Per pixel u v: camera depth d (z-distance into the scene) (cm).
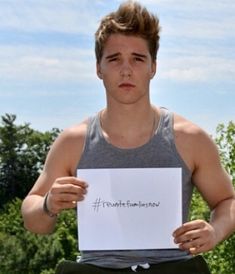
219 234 341
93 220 345
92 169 345
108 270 342
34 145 9044
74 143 360
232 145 1480
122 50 345
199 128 361
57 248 4369
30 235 4684
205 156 358
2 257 4709
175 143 355
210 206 367
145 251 345
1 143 8994
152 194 345
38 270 4594
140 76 346
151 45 351
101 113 364
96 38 355
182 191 353
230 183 365
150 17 350
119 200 345
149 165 352
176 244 343
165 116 360
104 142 355
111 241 344
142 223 345
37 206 347
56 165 361
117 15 349
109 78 347
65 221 4069
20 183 8938
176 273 339
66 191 329
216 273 1478
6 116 8950
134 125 355
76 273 342
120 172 346
